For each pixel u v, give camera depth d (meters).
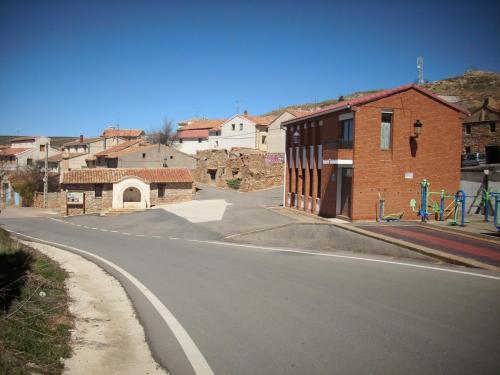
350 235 18.47
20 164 81.88
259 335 7.39
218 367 6.21
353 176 22.78
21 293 8.80
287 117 66.50
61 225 34.59
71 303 9.73
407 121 23.48
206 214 31.86
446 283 10.69
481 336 7.04
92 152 85.06
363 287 10.39
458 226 20.19
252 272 12.77
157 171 46.03
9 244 13.31
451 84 83.38
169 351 6.89
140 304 9.74
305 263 14.03
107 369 6.27
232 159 56.78
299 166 31.00
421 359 6.20
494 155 32.44
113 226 31.81
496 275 11.62
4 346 6.02
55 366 6.14
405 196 23.56
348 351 6.54
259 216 28.61
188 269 13.82
